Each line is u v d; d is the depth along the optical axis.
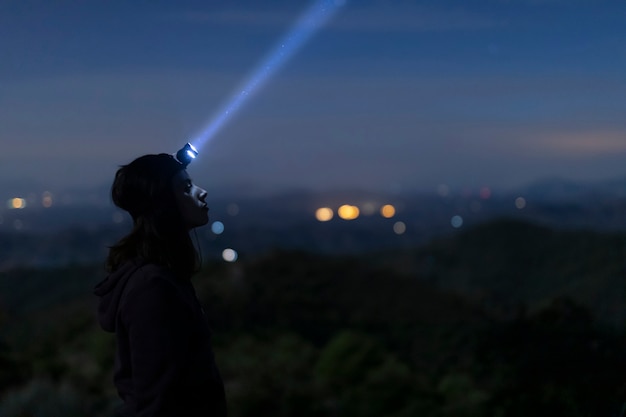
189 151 2.01
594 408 4.22
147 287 1.82
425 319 44.22
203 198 2.04
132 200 1.93
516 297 87.62
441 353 20.97
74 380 10.46
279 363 16.59
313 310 48.38
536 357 5.18
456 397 11.34
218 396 1.93
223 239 185.50
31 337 23.81
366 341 18.53
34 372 10.82
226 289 43.56
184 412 1.82
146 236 1.92
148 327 1.78
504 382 5.38
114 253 1.96
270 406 11.33
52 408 8.55
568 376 4.72
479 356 6.01
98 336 15.49
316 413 11.54
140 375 1.77
